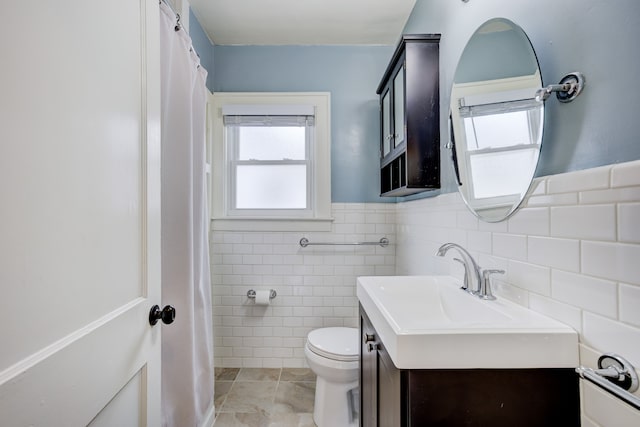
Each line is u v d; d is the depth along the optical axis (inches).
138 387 29.0
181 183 48.5
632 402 17.3
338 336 67.9
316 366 61.6
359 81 88.0
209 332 60.1
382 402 34.6
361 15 75.5
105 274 24.1
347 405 60.7
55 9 19.1
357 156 88.2
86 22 22.0
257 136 90.8
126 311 26.7
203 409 57.4
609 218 22.6
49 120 18.7
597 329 23.8
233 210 90.1
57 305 19.1
